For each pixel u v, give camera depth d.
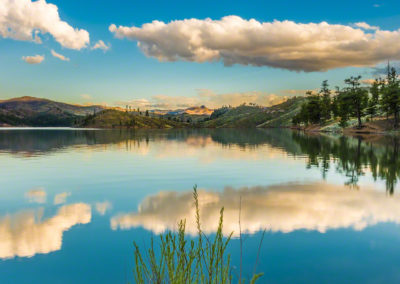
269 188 16.28
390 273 6.91
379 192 14.97
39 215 11.56
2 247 8.53
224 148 43.97
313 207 12.41
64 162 27.67
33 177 19.95
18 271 7.14
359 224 10.30
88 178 19.48
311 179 18.69
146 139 72.25
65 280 6.59
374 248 8.32
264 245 8.46
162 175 20.62
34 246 8.59
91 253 8.03
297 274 6.83
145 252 7.84
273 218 10.98
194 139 72.00
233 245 8.45
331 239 8.95
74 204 13.14
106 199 14.01
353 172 21.02
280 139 66.69
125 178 19.53
